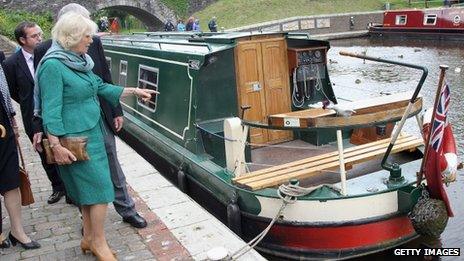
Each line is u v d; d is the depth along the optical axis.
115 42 11.31
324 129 5.41
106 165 4.12
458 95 14.23
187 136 7.48
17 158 4.72
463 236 6.44
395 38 31.38
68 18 3.85
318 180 6.37
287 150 7.36
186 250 4.70
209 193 6.70
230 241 4.83
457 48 25.39
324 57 7.67
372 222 5.52
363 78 17.84
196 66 6.98
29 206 5.96
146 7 37.50
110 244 4.86
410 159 6.72
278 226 5.69
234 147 6.13
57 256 4.71
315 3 37.38
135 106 9.96
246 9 36.53
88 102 3.99
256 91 7.33
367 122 5.41
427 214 5.43
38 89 4.11
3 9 30.78
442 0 37.50
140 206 5.72
